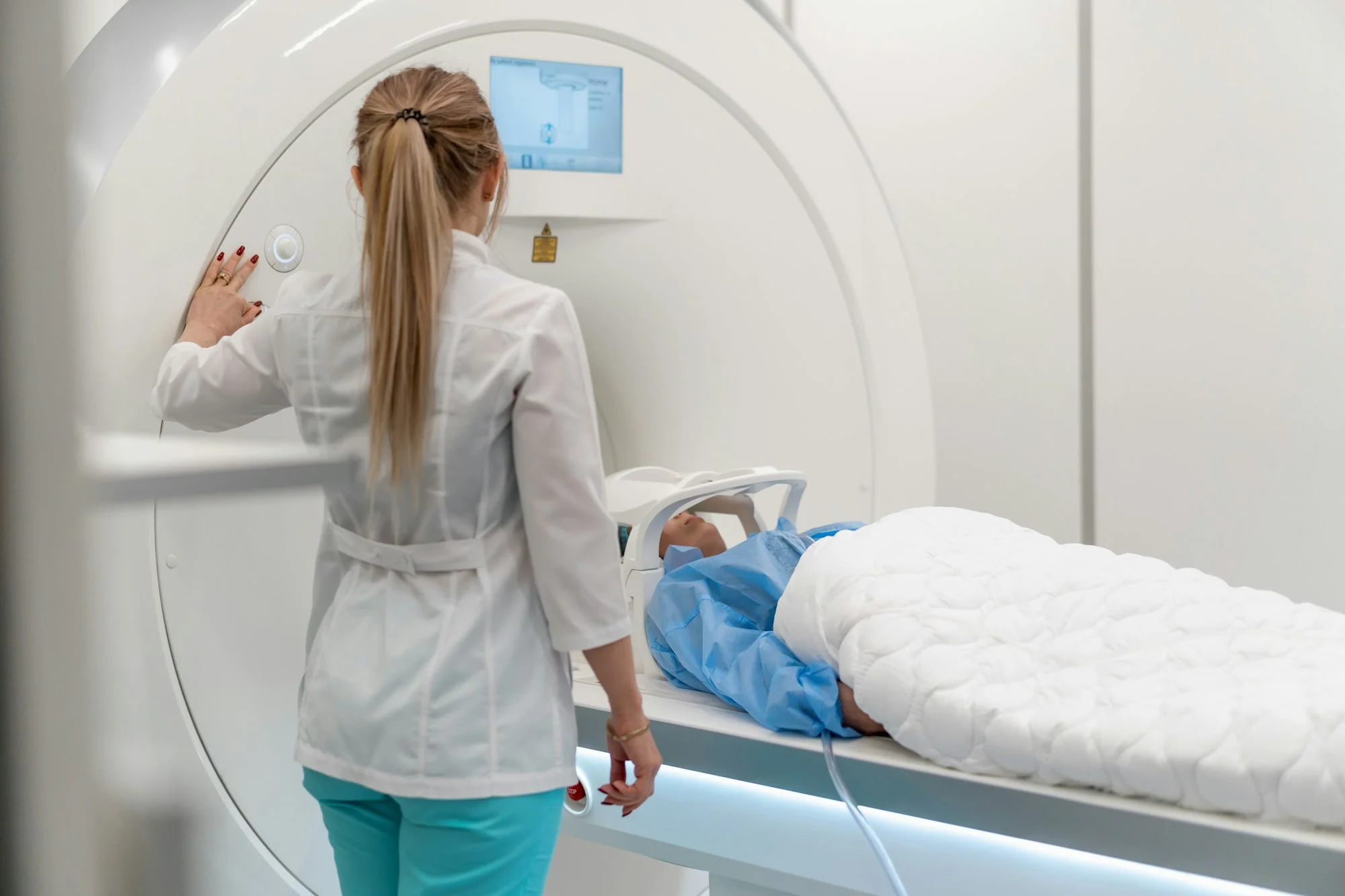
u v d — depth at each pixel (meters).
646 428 2.19
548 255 2.03
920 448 2.42
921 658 1.30
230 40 1.65
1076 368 2.99
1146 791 1.15
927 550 1.47
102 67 1.60
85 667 0.30
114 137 1.59
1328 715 1.08
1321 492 2.85
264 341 1.13
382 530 1.05
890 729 1.32
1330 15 2.75
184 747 1.56
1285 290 2.84
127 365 1.50
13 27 0.28
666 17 2.09
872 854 1.35
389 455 1.02
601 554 1.02
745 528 1.96
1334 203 2.79
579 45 2.00
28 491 0.28
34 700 0.29
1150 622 1.34
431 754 0.98
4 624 0.28
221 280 1.61
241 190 1.64
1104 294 2.95
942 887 1.29
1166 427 2.93
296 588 1.68
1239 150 2.84
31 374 0.28
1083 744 1.18
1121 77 2.89
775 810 1.43
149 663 1.53
